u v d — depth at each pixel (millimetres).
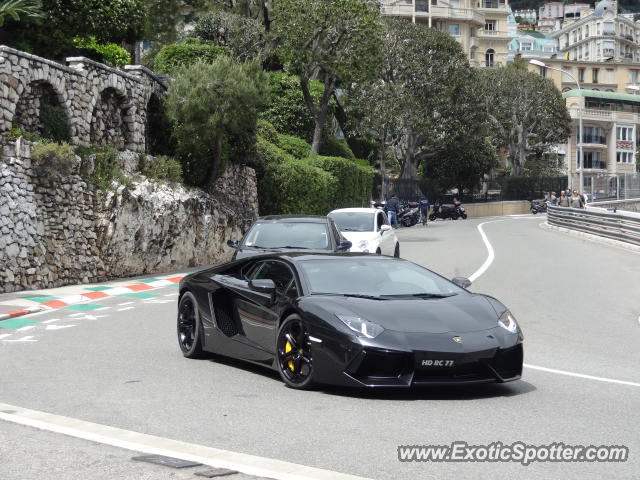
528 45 152500
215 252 23906
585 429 5977
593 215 33625
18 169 16609
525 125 82250
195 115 23438
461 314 7328
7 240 16078
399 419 6246
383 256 8625
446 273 19734
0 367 8789
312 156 38781
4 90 16766
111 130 21750
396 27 61219
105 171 19500
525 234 38438
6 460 5043
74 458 5074
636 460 5168
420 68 60906
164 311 13758
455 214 61125
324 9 38000
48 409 6656
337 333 6914
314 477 4605
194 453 5211
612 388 7625
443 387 7539
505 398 7094
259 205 31453
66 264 17750
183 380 7871
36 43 23156
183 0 45875
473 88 65625
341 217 19484
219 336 8641
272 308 7828
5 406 6719
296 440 5609
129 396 7137
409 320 7082
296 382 7379
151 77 24094
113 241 19094
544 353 9680
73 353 9664
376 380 6770
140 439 5613
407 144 64750
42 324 12352
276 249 13320
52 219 17469
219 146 24656
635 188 67875
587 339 10922
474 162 72312
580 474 4867
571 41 166500
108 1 23625
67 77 19266
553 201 73812
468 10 106562
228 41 45219
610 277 18891
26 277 16531
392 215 39438
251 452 5320
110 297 15977
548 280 18250
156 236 20656
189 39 39000
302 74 40656
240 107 23719
